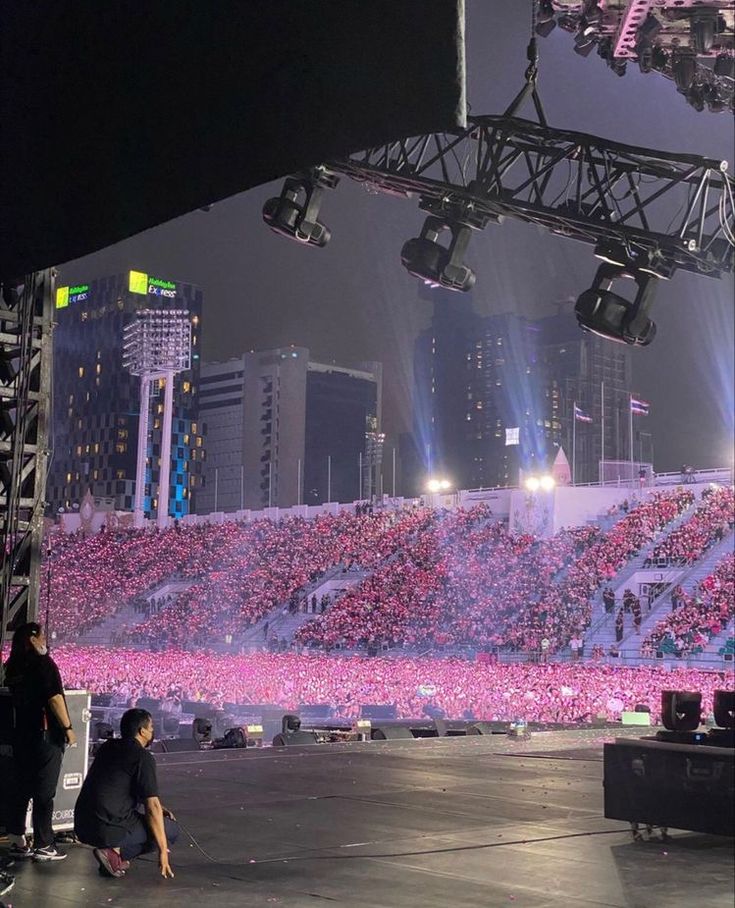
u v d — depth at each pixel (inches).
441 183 552.4
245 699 1727.4
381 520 2669.8
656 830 395.5
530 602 2071.9
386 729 818.2
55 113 159.8
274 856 348.8
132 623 2851.9
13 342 414.6
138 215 152.1
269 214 572.7
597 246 553.6
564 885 308.3
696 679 1473.9
